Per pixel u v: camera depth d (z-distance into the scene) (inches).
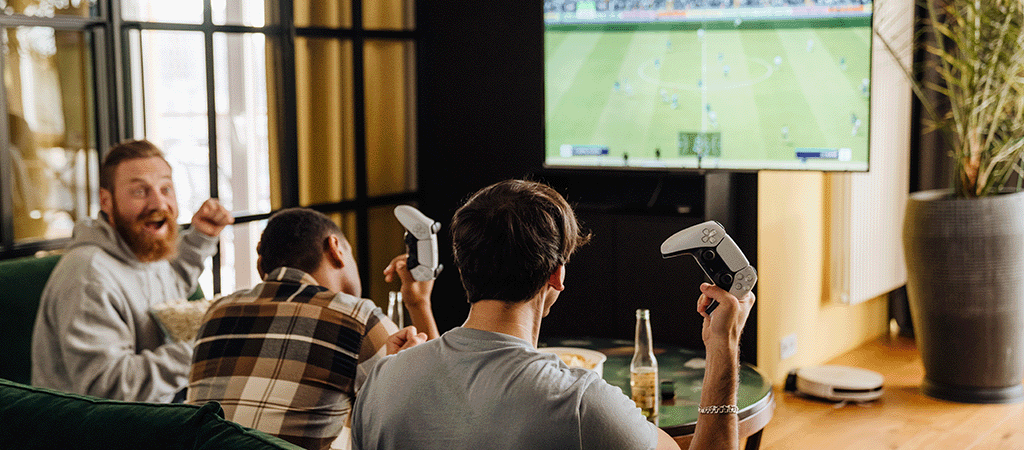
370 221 171.3
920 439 137.5
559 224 52.5
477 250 51.7
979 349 151.1
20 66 117.0
